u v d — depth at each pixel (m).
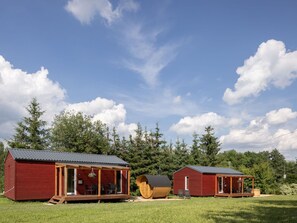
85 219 16.02
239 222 15.62
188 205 24.92
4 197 28.94
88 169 30.11
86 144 46.19
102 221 15.42
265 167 51.69
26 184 26.34
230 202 28.69
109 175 31.66
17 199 25.75
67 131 48.97
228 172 43.72
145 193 34.62
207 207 23.11
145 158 46.97
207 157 58.31
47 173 27.59
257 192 43.94
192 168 41.22
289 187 49.97
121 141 47.72
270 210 21.25
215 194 40.59
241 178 43.22
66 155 30.25
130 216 17.33
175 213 19.00
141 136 47.62
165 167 49.66
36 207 21.58
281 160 96.88
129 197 29.91
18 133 47.47
